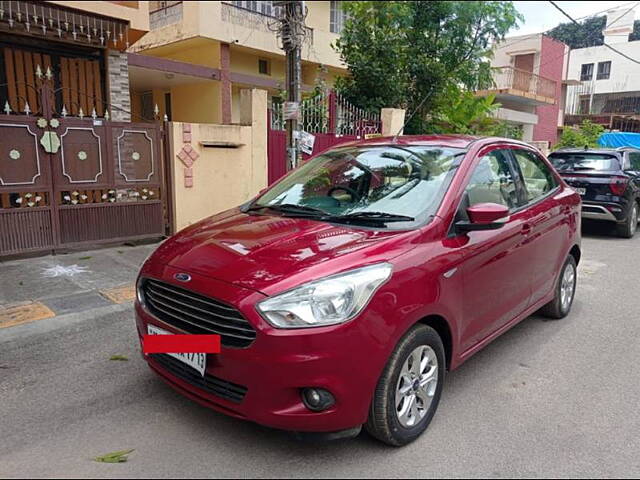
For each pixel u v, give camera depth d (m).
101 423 3.15
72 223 6.71
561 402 3.55
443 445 3.00
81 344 4.32
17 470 2.69
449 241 3.29
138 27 8.05
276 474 2.70
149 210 7.43
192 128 7.79
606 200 9.55
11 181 6.13
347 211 3.61
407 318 2.84
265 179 9.07
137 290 3.38
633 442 3.09
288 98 7.69
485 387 3.74
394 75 12.71
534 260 4.30
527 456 2.92
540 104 24.70
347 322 2.63
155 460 2.79
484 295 3.58
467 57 13.96
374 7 13.08
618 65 25.73
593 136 21.80
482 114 15.02
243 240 3.21
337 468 2.76
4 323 4.50
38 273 5.96
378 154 4.13
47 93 6.33
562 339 4.70
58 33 8.12
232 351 2.67
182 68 13.28
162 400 3.44
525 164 4.58
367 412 2.75
